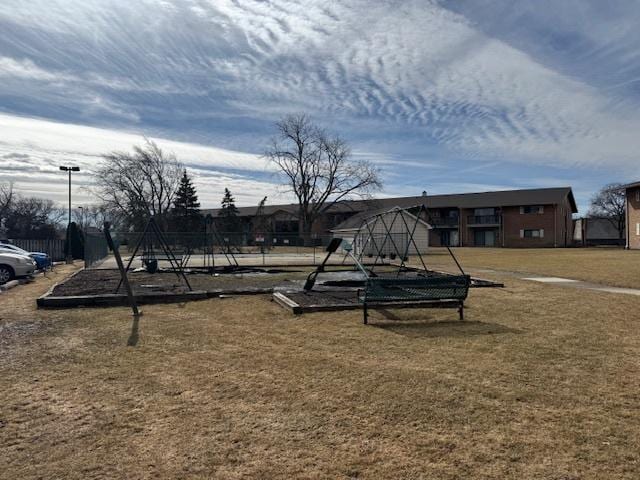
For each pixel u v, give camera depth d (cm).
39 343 618
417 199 6581
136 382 461
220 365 516
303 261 2555
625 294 1069
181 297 1004
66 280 1448
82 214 7600
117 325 738
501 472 288
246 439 336
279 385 448
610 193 6812
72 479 283
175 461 304
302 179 5709
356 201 6294
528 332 669
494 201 5744
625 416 369
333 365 511
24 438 340
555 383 447
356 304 875
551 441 328
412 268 1938
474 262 2389
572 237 6694
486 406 391
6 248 1984
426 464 299
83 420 371
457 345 596
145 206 5819
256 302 969
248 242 3844
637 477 280
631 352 559
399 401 404
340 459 306
